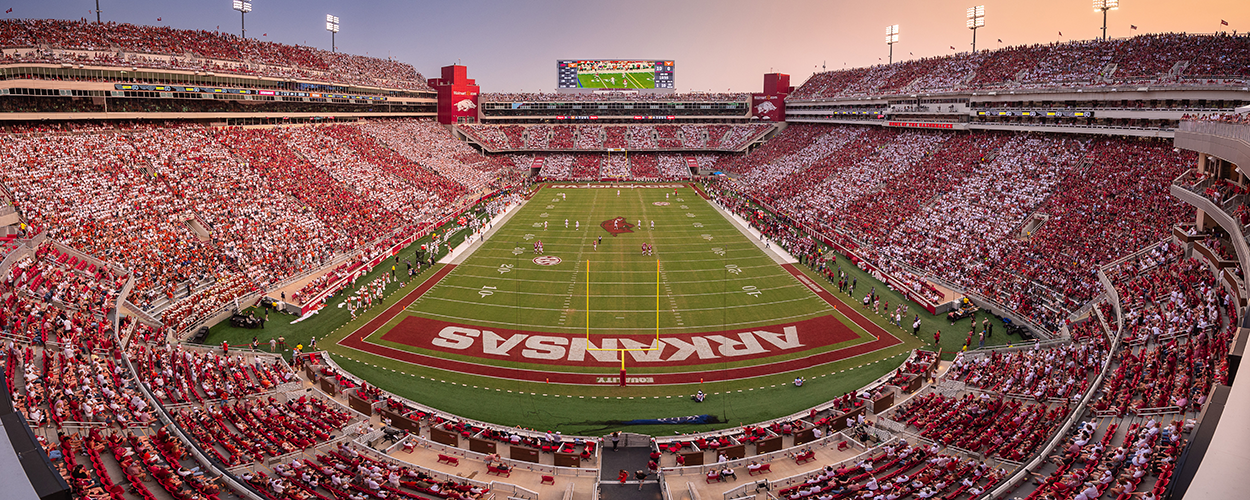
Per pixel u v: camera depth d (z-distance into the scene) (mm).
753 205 71250
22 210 33781
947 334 32219
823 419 22812
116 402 19766
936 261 41938
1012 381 24297
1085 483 15805
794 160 87625
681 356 29625
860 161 73625
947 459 18750
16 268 27594
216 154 51375
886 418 22734
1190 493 11742
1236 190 27562
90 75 49781
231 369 25828
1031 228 43094
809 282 41094
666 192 83500
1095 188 43938
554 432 22703
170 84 56312
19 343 22094
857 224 53500
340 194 55000
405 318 34281
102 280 30594
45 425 17672
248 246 40281
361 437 20938
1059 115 56531
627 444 21375
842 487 17891
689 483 18156
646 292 38844
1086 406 20531
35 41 49219
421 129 96562
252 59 69750
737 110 112562
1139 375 21344
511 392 25969
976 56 74125
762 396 25766
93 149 43406
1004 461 18547
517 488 18328
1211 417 13836
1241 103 43594
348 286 39781
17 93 45094
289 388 24906
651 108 112875
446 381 26875
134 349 25188
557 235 55406
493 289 39406
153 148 47375
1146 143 47281
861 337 31922
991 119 64875
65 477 15156
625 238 54188
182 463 17656
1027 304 33219
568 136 107688
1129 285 29453
